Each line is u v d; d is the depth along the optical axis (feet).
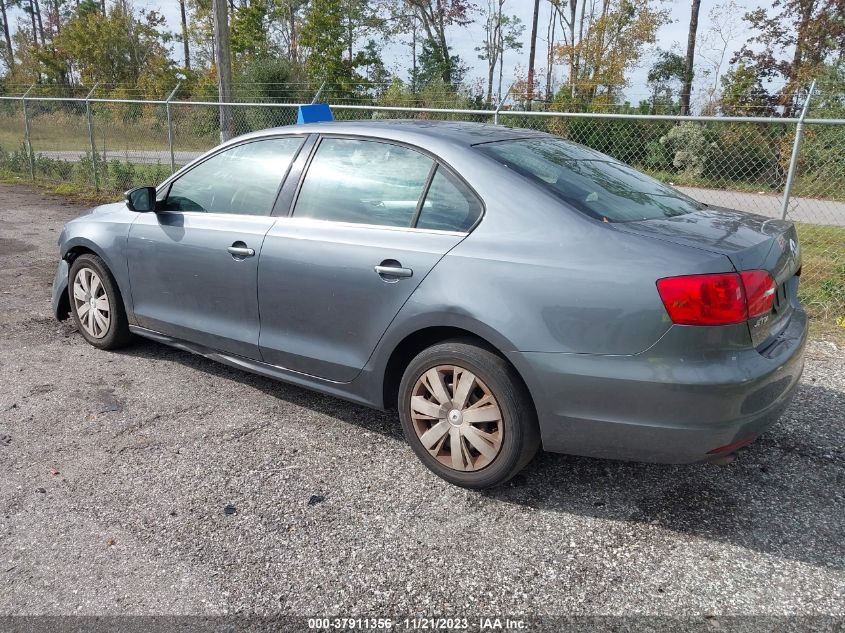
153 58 145.18
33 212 36.99
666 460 8.82
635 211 9.91
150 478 10.57
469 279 9.58
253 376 14.78
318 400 13.57
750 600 7.99
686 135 34.47
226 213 13.07
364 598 8.01
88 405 13.15
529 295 9.11
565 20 125.90
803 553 8.88
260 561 8.64
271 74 82.23
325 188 11.77
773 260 9.25
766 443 11.85
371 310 10.68
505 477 9.81
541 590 8.16
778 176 34.58
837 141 33.35
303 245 11.51
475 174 10.11
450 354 9.86
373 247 10.66
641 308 8.43
